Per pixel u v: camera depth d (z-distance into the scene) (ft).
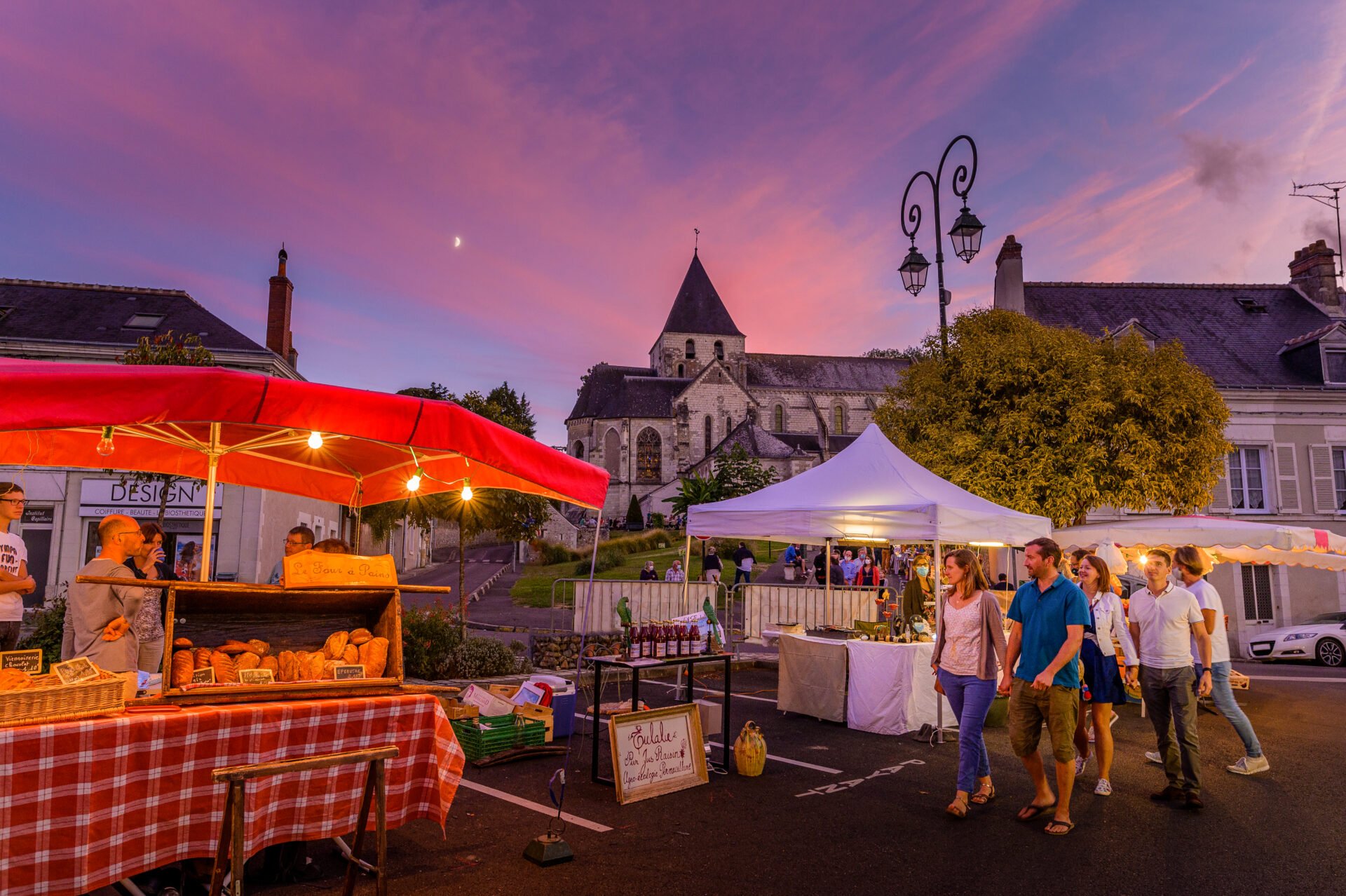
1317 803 19.99
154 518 69.31
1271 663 58.90
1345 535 77.46
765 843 16.26
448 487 21.22
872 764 23.20
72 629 16.52
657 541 143.95
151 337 73.67
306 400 13.44
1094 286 97.96
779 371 254.06
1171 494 58.90
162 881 12.44
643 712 19.85
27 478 67.10
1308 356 83.35
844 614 46.78
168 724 11.50
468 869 14.37
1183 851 16.35
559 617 62.23
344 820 13.32
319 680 13.83
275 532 76.18
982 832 17.30
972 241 48.08
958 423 61.26
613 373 252.01
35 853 10.20
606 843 15.97
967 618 18.98
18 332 71.56
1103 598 21.45
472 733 22.15
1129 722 31.14
